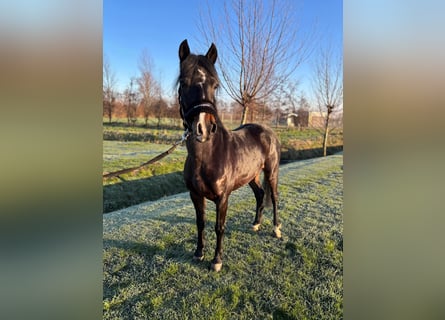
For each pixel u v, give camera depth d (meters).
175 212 3.90
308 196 4.58
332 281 2.20
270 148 3.00
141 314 1.86
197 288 2.12
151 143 9.15
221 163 2.21
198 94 1.93
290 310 1.89
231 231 3.14
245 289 2.11
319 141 11.99
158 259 2.53
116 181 5.35
